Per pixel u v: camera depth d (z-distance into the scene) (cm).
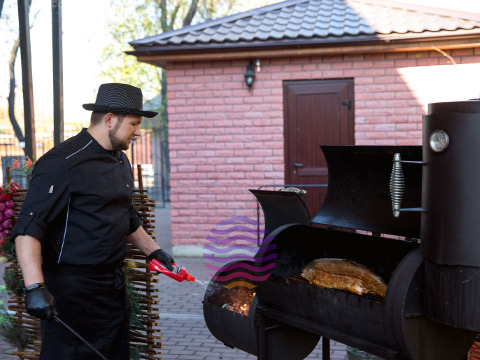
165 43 776
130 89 274
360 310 234
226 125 812
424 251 209
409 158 259
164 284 678
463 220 192
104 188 270
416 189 265
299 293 268
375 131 778
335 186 311
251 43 755
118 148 277
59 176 258
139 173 337
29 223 252
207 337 481
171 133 827
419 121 767
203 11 2072
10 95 1811
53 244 264
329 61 784
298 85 797
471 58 747
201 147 821
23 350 383
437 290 203
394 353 222
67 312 267
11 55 1800
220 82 810
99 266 270
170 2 2047
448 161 195
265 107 802
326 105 794
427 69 760
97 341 275
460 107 191
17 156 1523
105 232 269
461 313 195
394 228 274
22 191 361
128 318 294
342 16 822
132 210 315
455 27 706
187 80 818
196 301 600
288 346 309
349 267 277
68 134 1648
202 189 823
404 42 728
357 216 296
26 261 249
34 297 244
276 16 862
